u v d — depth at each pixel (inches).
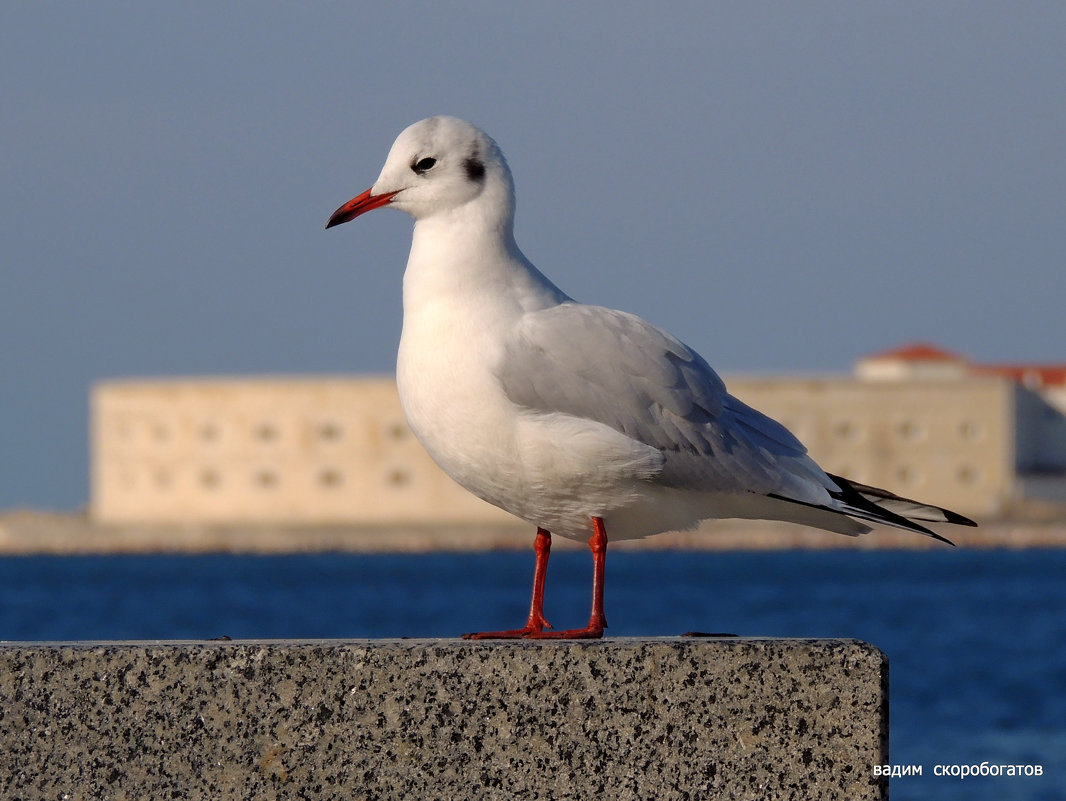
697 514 438.3
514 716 351.3
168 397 6230.3
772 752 352.8
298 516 6156.5
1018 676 2028.8
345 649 350.9
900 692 1862.7
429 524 6210.6
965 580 4704.7
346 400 6122.1
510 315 425.4
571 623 3174.2
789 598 3905.0
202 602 3905.0
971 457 6058.1
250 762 349.7
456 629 3164.4
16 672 347.9
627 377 420.8
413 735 350.9
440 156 437.1
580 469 417.4
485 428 420.2
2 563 5856.3
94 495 6491.1
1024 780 1244.5
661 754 352.5
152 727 348.5
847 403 5944.9
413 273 434.9
